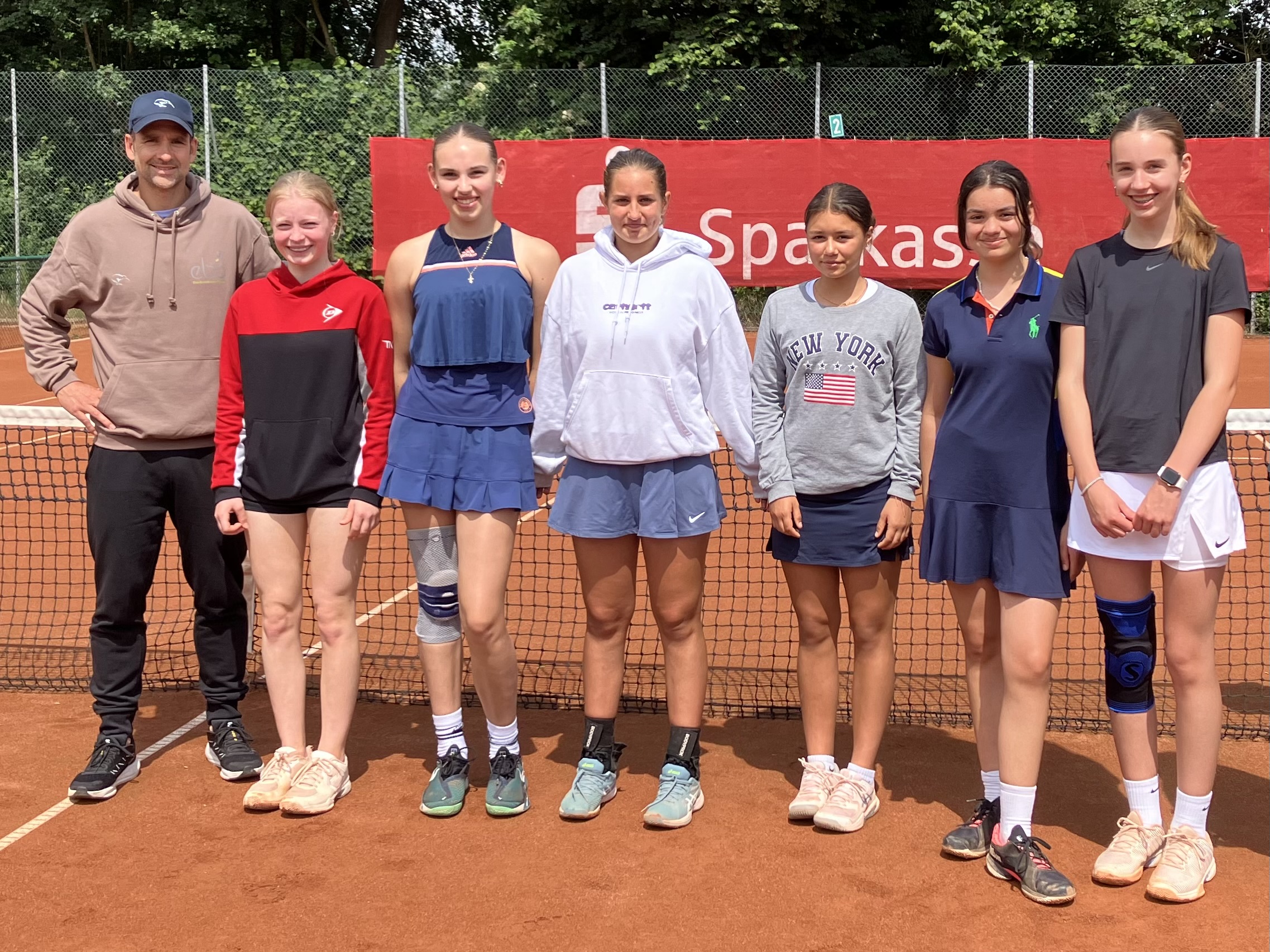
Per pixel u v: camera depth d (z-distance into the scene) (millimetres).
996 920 2908
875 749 3520
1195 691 3025
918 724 4270
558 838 3365
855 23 17516
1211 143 12453
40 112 17547
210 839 3373
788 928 2871
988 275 3180
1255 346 14398
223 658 3877
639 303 3332
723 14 16406
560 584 6316
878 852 3275
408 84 15875
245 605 3916
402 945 2803
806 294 3500
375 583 6305
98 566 3727
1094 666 4875
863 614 3441
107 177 17625
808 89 15000
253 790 3562
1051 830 3400
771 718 4363
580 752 4039
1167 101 14234
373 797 3660
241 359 3555
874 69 14773
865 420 3346
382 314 3549
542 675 4855
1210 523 2926
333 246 3643
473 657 3461
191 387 3693
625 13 17328
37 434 10055
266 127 16078
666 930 2861
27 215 17609
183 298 3693
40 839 3373
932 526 3234
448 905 2986
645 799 3648
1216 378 2867
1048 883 2973
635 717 4395
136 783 3770
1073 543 3074
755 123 15203
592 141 13141
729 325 3393
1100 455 2990
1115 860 3088
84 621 5621
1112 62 17078
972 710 3350
